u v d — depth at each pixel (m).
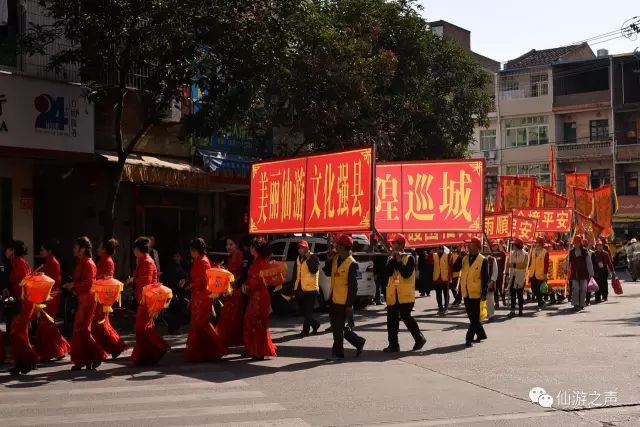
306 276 15.56
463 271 13.56
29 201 18.41
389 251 13.51
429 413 8.04
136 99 20.28
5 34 17.17
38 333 11.80
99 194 20.17
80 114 18.23
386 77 24.39
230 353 12.62
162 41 15.70
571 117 52.75
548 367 10.78
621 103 50.59
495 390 9.23
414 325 12.81
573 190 28.22
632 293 27.50
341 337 12.09
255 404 8.52
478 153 55.03
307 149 27.66
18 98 16.88
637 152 49.97
